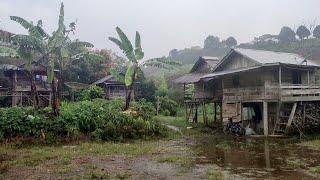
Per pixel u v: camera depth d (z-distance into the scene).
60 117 22.30
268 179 12.41
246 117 28.70
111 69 29.53
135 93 49.22
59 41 22.45
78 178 12.62
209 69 36.56
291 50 67.06
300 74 29.06
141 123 24.66
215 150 19.58
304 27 76.25
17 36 21.62
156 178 12.64
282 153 18.20
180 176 12.95
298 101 26.14
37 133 21.03
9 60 42.91
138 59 27.69
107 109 25.19
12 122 20.83
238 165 15.15
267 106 27.30
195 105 36.38
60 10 22.47
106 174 13.09
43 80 39.03
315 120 26.28
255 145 21.44
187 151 19.17
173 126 33.09
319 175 12.95
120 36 27.06
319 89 26.89
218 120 36.03
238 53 29.48
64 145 20.66
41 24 23.56
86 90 41.22
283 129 26.20
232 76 30.11
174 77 64.12
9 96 39.06
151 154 18.06
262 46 74.06
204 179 12.47
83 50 31.70
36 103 23.69
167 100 47.84
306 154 17.73
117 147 19.94
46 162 15.57
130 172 13.62
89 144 20.80
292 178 12.55
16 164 15.03
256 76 27.69
